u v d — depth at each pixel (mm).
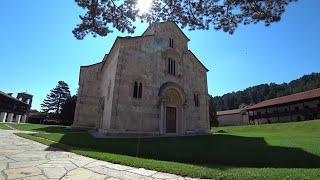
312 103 59875
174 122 32375
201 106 36375
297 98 62375
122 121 26438
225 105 156000
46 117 85312
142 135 27297
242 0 13562
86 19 15523
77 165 9594
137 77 29016
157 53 32125
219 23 14734
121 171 8828
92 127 39062
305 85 120688
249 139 23484
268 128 48062
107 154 12562
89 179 7516
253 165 11766
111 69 31391
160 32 33406
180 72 34594
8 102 63906
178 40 35844
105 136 24797
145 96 29203
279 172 9055
